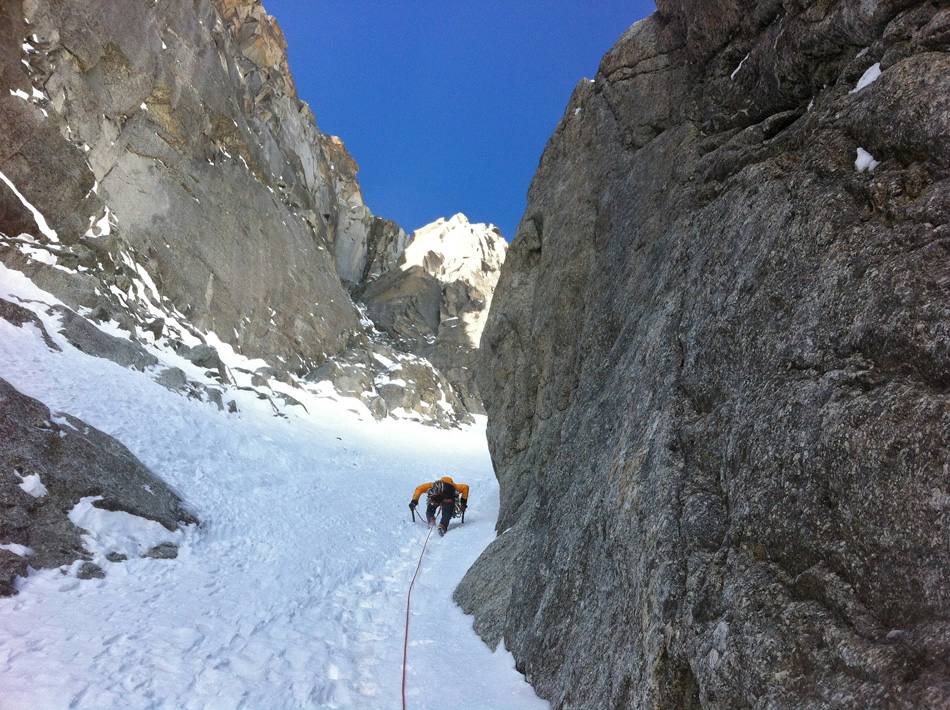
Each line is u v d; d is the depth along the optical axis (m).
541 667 3.68
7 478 5.52
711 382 3.01
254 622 4.79
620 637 2.96
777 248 2.82
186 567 5.84
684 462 2.94
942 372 1.89
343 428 19.06
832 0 3.23
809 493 2.17
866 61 2.94
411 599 5.98
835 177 2.71
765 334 2.71
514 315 8.75
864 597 1.89
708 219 3.62
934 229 2.13
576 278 6.52
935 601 1.66
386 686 3.97
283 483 10.19
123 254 15.91
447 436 23.94
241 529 7.41
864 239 2.39
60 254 13.34
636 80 6.16
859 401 2.06
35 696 3.14
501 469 8.45
